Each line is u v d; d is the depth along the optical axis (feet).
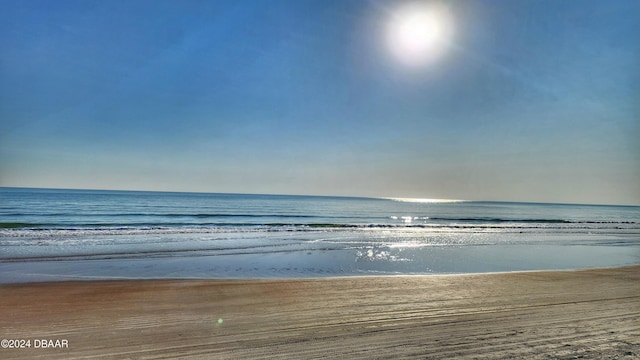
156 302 20.72
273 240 56.75
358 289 24.58
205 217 122.72
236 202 270.46
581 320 17.81
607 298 22.98
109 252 41.98
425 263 40.68
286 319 17.62
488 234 77.00
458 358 12.94
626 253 52.65
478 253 49.26
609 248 57.62
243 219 116.78
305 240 57.67
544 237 73.05
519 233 80.89
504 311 19.48
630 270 35.22
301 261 39.63
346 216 158.51
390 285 25.99
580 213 254.88
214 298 21.80
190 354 13.21
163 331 15.70
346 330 15.99
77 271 32.12
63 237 53.88
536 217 180.24
